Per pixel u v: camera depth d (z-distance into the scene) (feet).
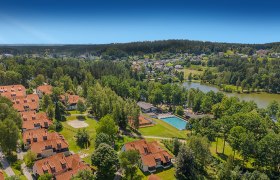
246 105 527.40
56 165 294.46
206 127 416.67
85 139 379.55
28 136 356.18
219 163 348.79
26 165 310.65
